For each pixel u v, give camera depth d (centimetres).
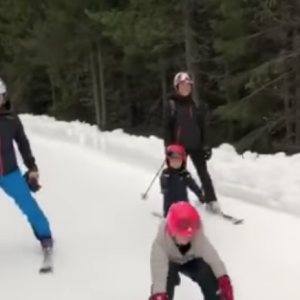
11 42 3161
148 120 2880
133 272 596
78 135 1509
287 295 536
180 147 662
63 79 3161
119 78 2997
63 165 1166
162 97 2542
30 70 3350
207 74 2012
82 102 3164
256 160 1004
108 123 2973
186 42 1898
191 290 536
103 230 733
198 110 745
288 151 1697
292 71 1627
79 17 2566
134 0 1867
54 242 691
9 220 785
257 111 1764
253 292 544
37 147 1430
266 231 698
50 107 3534
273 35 1694
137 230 728
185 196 657
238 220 731
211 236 692
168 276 451
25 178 632
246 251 643
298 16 1628
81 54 2841
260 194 810
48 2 2695
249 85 1603
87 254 650
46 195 923
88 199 884
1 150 609
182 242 428
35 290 564
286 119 1731
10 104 616
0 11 3100
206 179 765
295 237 675
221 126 2167
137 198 875
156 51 2069
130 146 1235
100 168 1109
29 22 3041
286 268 594
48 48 2778
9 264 630
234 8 1664
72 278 587
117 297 543
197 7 1936
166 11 1858
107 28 2084
